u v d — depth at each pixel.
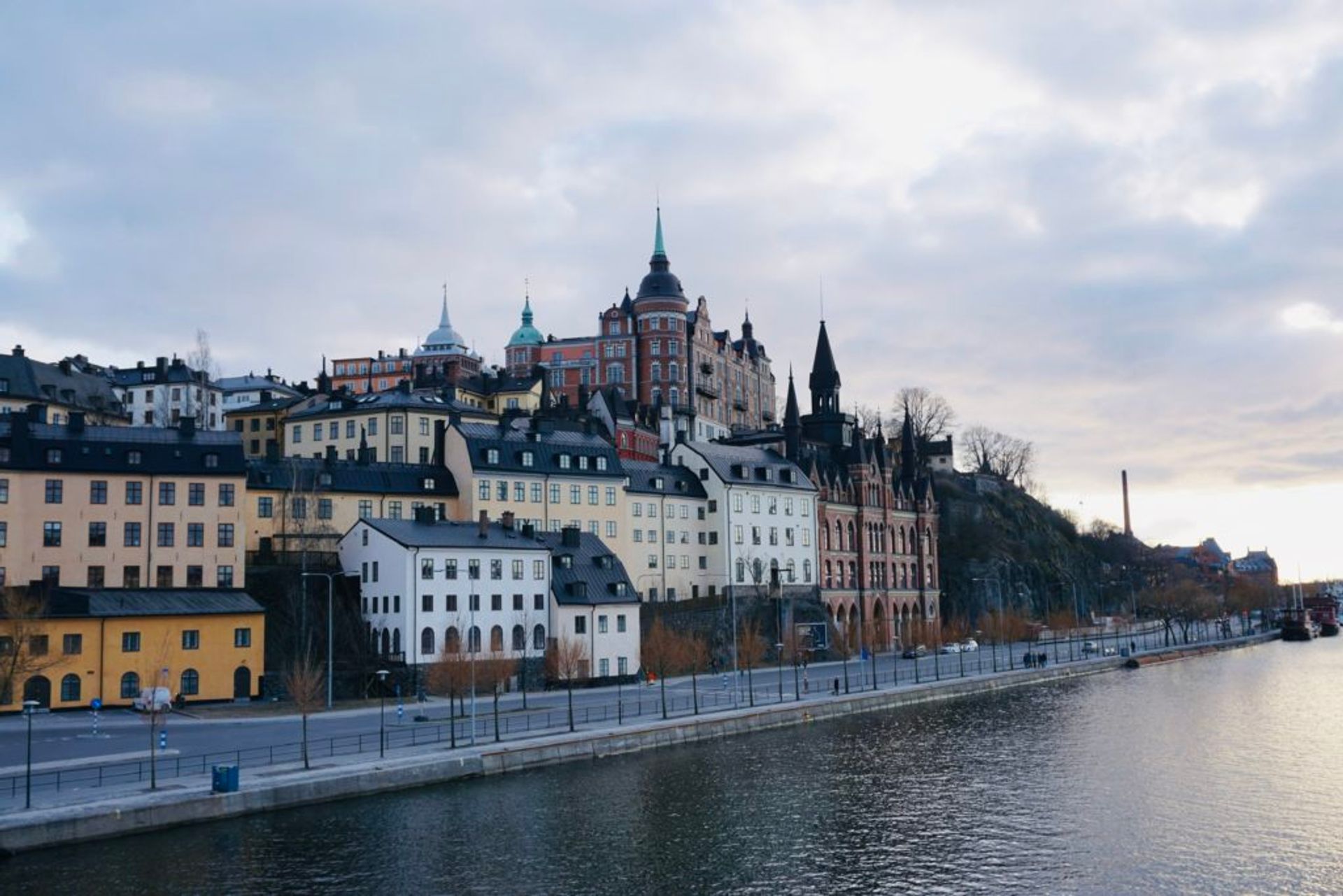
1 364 171.38
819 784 80.50
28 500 111.62
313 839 63.97
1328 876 60.16
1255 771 85.50
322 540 127.81
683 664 119.38
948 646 183.25
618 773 82.81
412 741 83.62
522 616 122.94
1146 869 61.22
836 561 182.75
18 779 67.69
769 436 198.38
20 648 90.06
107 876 56.62
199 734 86.38
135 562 115.50
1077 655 179.62
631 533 153.62
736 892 57.69
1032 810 73.56
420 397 172.38
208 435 122.62
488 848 63.62
